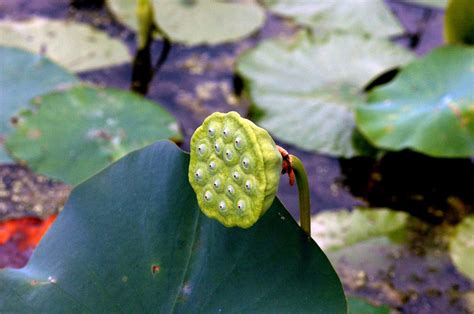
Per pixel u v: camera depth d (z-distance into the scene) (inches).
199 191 69.4
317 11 100.0
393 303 82.5
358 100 91.6
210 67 95.3
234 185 68.5
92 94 89.4
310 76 93.2
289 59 94.5
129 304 72.7
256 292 72.0
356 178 88.7
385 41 96.3
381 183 88.4
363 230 85.4
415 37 98.7
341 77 93.1
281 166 68.6
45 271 73.5
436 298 82.9
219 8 100.0
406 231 85.6
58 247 73.9
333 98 91.6
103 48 95.3
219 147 68.5
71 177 85.0
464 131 85.8
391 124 87.4
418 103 87.9
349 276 83.4
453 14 90.8
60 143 86.5
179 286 72.7
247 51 95.2
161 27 97.9
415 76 89.1
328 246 84.4
